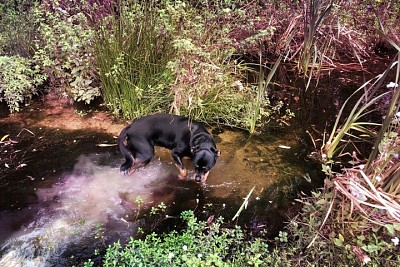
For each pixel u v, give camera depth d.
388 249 2.57
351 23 5.67
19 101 4.43
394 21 5.70
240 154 3.75
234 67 4.65
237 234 2.80
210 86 4.04
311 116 4.40
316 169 3.58
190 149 3.33
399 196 2.54
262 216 3.07
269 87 4.92
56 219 2.99
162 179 3.42
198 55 3.99
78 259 2.69
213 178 3.44
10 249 2.75
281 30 5.63
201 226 2.86
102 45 4.07
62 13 4.52
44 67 4.39
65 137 3.95
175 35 4.14
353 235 2.62
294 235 2.79
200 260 2.52
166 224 2.97
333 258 2.60
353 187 2.50
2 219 2.99
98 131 4.04
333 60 5.57
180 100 3.91
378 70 5.34
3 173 3.47
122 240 2.83
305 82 5.07
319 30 5.30
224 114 4.18
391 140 2.77
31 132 4.01
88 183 3.35
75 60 4.27
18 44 4.64
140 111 4.14
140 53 4.03
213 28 4.50
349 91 4.88
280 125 4.22
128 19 4.10
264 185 3.39
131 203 3.16
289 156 3.75
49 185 3.34
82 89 4.39
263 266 2.58
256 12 5.48
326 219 2.66
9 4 5.04
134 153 3.34
